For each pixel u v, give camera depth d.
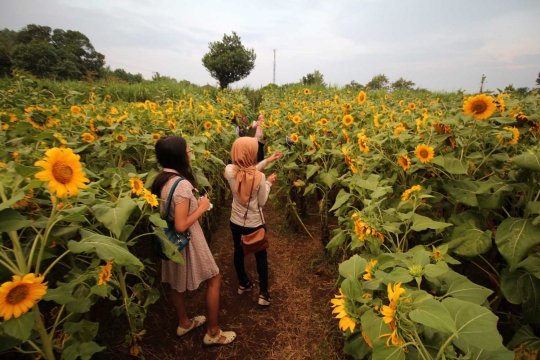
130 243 1.96
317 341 2.61
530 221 1.77
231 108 9.69
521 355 1.57
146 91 14.38
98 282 1.61
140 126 3.89
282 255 3.95
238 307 3.06
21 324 1.08
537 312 1.69
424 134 2.87
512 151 2.73
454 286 1.44
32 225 1.34
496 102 3.04
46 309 2.40
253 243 2.79
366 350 1.54
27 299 1.07
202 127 4.71
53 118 3.81
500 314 2.38
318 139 4.02
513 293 1.76
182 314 2.59
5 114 3.68
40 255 1.33
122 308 2.24
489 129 2.48
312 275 3.50
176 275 2.34
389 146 3.02
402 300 1.05
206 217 3.97
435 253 1.64
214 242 4.34
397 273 1.37
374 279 1.55
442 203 2.73
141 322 2.27
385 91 14.19
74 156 1.22
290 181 4.65
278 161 4.54
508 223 1.81
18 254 1.26
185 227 2.09
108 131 3.55
